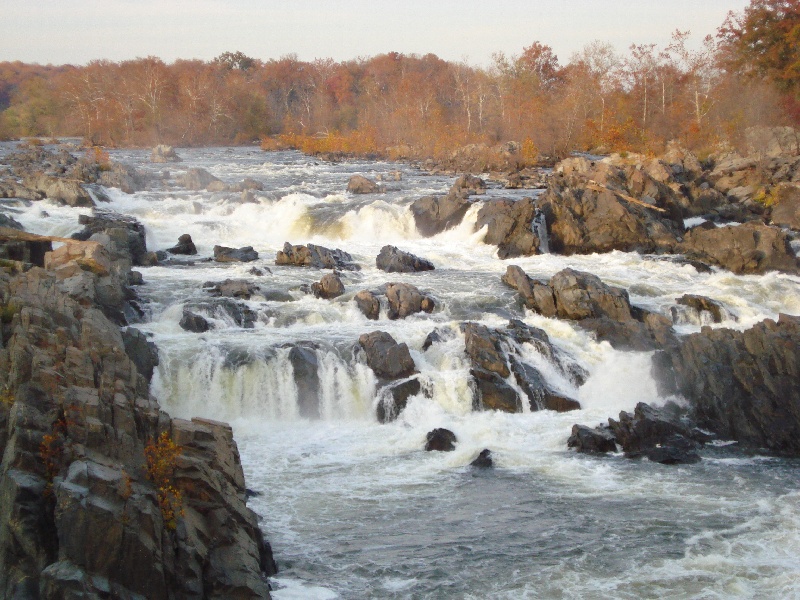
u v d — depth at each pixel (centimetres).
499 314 4119
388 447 3095
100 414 2125
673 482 2767
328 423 3372
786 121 8356
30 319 2645
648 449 3009
